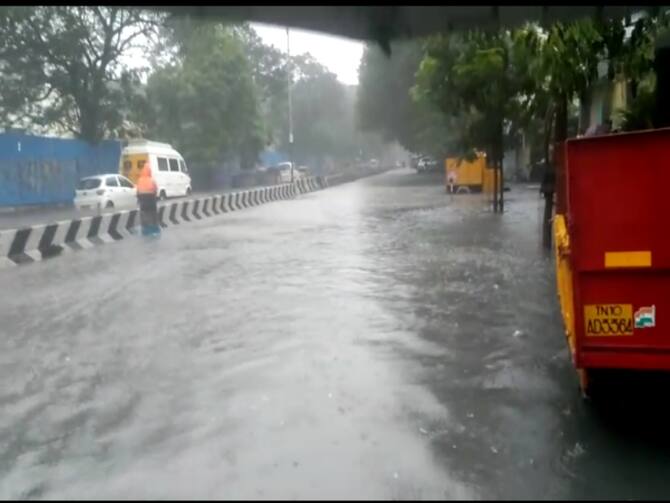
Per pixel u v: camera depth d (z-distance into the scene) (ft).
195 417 16.47
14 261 43.32
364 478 12.91
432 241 47.70
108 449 14.99
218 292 31.78
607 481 12.71
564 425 15.33
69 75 108.47
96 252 48.29
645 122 26.73
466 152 58.65
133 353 22.34
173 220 68.49
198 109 135.74
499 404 16.69
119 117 115.44
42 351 22.91
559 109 35.70
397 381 18.49
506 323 24.45
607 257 14.49
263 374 19.43
